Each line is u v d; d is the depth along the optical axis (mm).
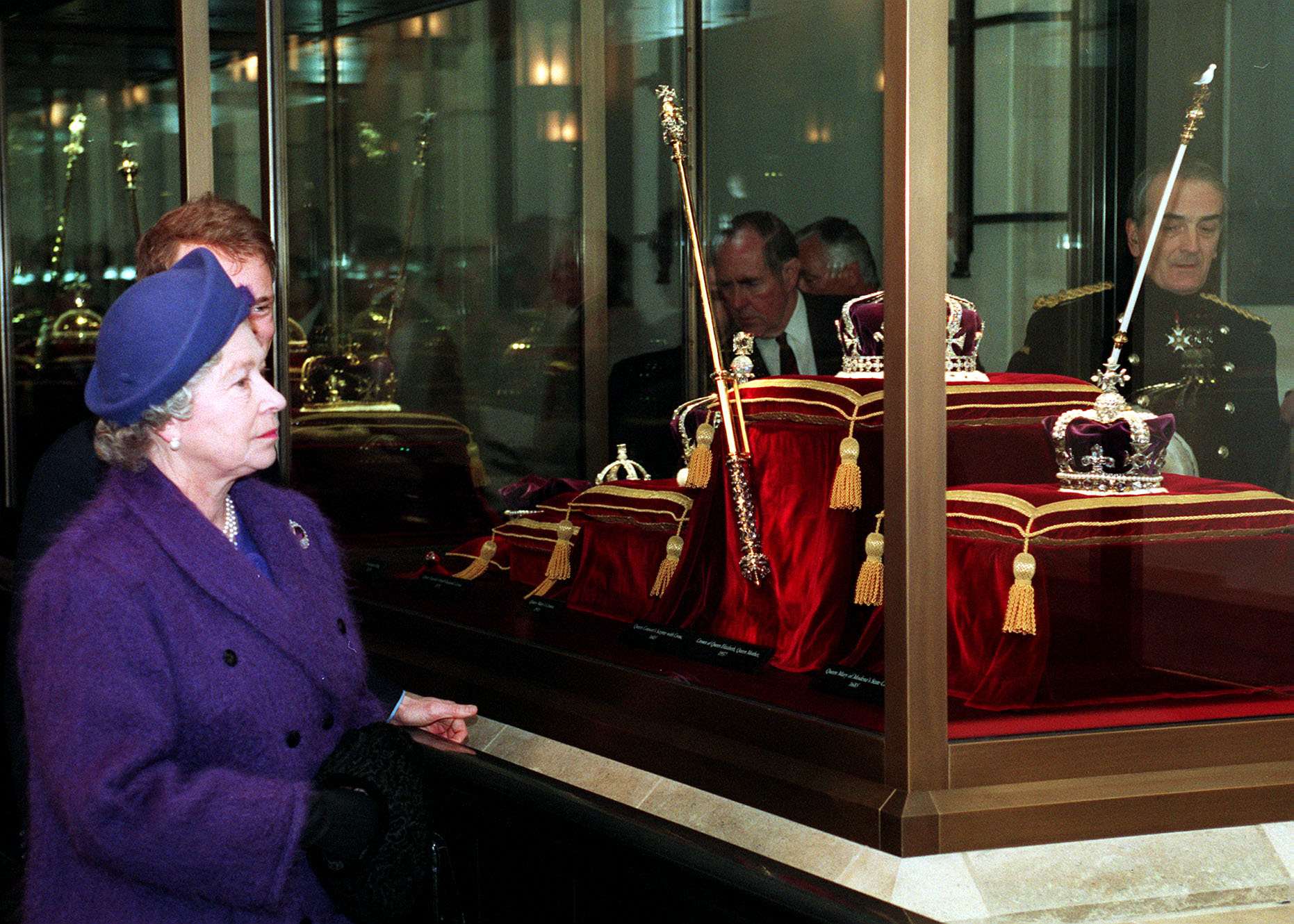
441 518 3305
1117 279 2648
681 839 2275
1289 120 2570
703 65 2984
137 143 4410
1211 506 2236
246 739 1724
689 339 2996
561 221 3197
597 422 3115
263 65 3672
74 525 1692
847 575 2309
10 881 3525
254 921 1728
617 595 2779
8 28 5488
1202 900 2072
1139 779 2152
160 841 1570
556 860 2480
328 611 1895
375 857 1751
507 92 3316
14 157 5488
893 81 2080
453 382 3357
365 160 3539
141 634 1637
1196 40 2615
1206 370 2598
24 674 1626
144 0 4191
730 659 2459
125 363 1701
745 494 2512
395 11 3441
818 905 2031
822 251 2676
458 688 3047
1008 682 2127
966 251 2707
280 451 3787
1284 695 2240
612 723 2619
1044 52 2658
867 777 2154
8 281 5539
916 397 2080
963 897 2020
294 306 3705
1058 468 2252
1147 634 2176
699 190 2986
